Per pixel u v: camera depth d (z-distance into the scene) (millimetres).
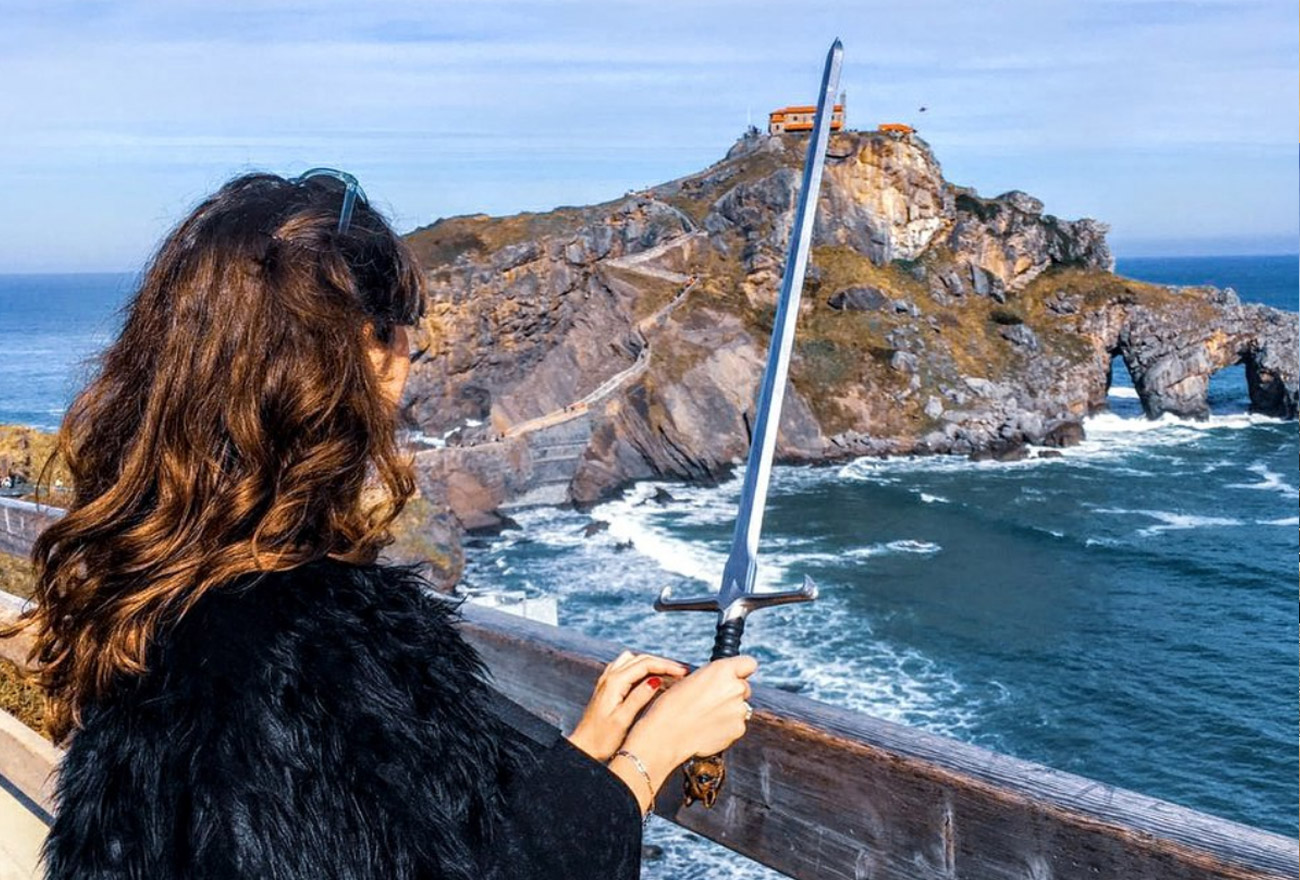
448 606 1229
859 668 36875
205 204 1205
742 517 1570
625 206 84688
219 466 1090
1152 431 80938
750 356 72688
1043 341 84625
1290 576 46906
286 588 1068
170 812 955
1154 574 47938
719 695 1373
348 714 1005
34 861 3141
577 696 2332
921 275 87125
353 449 1136
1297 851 1380
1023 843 1594
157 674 1026
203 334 1111
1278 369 83562
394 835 969
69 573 1128
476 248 78375
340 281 1156
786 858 1923
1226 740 31453
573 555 51594
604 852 1119
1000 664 37031
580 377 73062
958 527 56062
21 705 4395
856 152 88438
